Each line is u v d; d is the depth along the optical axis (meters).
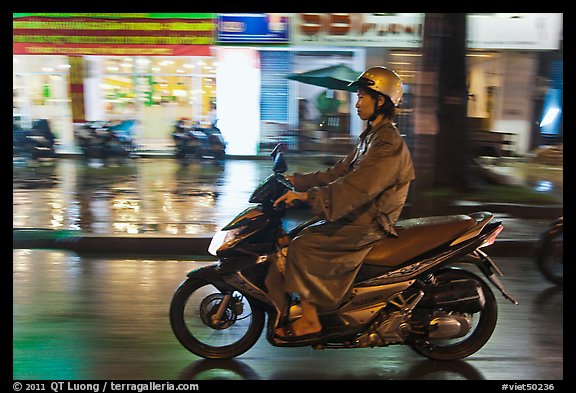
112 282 7.15
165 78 21.34
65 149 21.83
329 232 4.56
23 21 19.80
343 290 4.55
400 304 4.71
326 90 20.98
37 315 6.01
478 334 5.02
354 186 4.34
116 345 5.30
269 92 21.12
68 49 19.98
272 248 4.67
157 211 11.55
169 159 20.55
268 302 4.67
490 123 20.52
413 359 5.06
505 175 15.08
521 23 19.22
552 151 19.25
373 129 4.57
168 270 7.71
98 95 21.48
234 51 20.86
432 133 10.49
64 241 8.75
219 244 4.66
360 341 4.70
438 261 4.71
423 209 10.38
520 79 20.36
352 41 19.09
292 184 5.04
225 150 20.91
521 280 7.34
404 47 19.19
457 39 11.51
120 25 19.69
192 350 4.97
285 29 19.12
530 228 9.76
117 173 17.06
